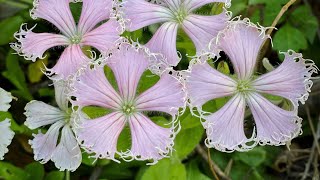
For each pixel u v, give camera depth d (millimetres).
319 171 380
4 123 319
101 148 301
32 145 326
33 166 347
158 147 302
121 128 306
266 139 309
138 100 307
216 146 305
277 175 383
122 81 305
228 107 308
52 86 376
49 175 346
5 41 364
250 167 370
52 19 322
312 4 414
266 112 310
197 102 303
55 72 307
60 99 324
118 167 353
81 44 313
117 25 308
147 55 302
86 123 300
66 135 322
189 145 338
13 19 364
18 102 369
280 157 379
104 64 302
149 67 304
